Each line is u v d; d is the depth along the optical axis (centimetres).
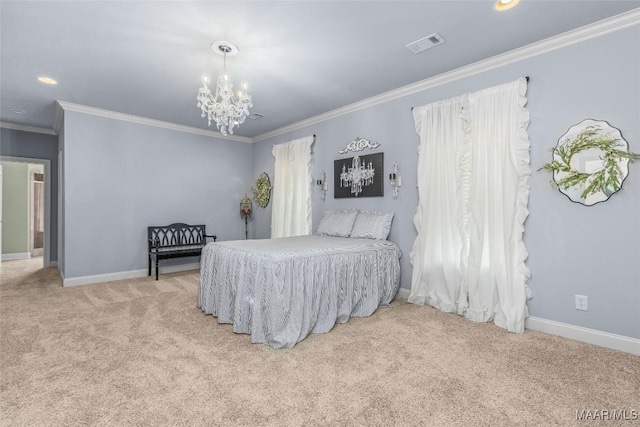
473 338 257
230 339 257
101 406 169
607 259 242
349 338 259
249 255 272
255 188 602
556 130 264
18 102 412
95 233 447
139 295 383
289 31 251
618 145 235
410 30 250
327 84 357
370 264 324
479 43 271
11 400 173
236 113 299
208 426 154
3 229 671
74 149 428
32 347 238
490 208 292
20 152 514
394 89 372
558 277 264
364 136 412
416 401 174
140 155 487
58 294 386
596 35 245
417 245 351
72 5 219
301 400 175
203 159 555
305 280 267
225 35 256
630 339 232
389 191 385
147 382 192
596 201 244
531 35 259
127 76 332
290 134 526
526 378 197
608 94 241
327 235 420
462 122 317
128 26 244
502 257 284
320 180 470
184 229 531
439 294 330
